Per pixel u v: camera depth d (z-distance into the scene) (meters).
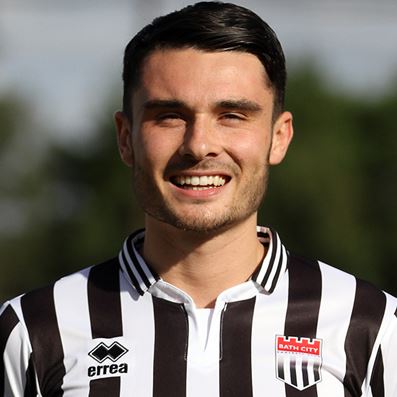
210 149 4.36
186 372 4.45
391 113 39.66
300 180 37.53
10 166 43.06
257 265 4.75
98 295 4.69
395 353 4.60
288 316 4.59
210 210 4.41
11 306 4.71
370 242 38.12
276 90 4.61
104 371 4.47
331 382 4.46
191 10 4.46
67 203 42.50
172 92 4.37
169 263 4.63
